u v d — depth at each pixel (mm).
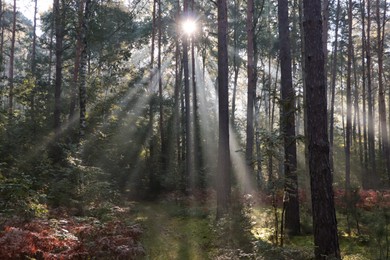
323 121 7398
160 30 28094
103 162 20625
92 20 17375
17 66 34500
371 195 16312
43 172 13164
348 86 22656
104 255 6633
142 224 11680
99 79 21156
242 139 33969
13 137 16219
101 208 10562
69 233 6695
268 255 7395
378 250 8242
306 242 9586
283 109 9602
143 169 23656
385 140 24281
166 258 8352
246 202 10969
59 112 20438
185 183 22984
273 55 32812
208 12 30000
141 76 25859
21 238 5770
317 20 7555
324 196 7254
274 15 30234
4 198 7867
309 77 7539
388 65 34469
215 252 8750
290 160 10750
